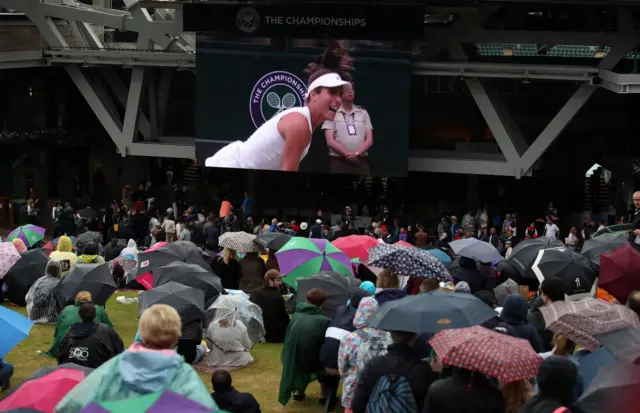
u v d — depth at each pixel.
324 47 32.09
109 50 34.53
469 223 33.50
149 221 32.50
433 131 39.72
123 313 18.17
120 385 5.74
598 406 6.34
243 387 12.80
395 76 31.94
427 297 8.36
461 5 30.89
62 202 35.56
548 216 32.16
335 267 15.31
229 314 13.77
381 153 32.53
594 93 39.19
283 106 32.78
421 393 7.67
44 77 39.50
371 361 7.90
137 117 35.81
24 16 35.41
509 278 15.24
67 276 14.69
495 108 33.47
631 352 7.65
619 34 30.80
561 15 32.81
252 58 32.62
